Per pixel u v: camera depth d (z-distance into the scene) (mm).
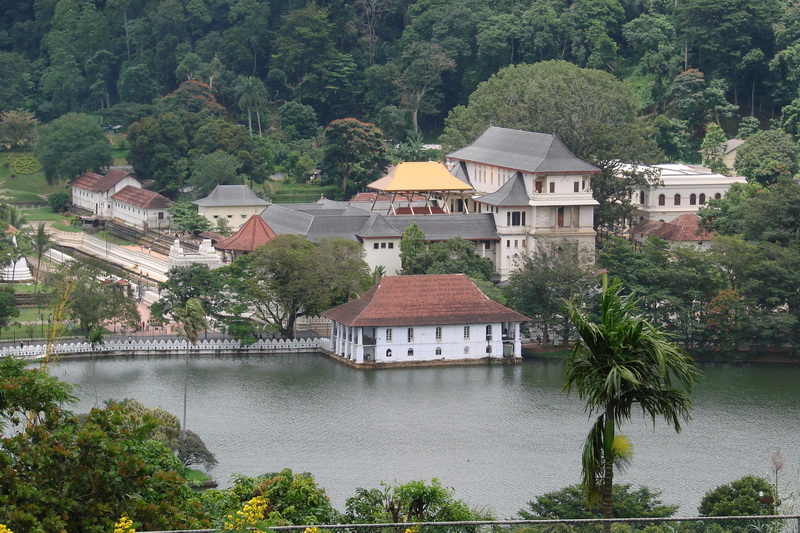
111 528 149000
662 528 150000
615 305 154250
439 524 140625
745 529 150500
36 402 164000
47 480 151000
